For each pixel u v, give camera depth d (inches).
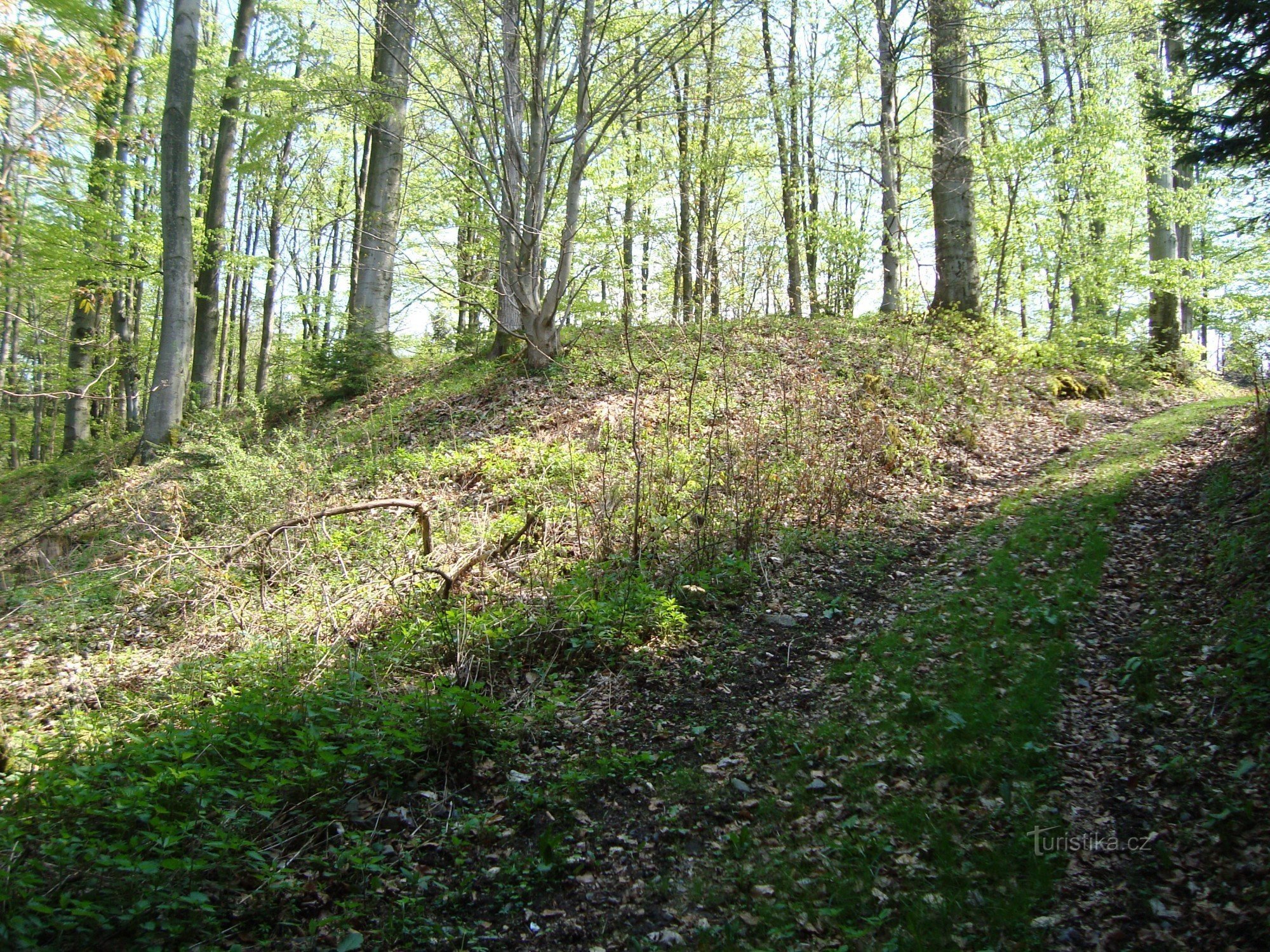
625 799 186.2
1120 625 230.8
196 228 717.3
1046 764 173.5
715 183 730.2
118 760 180.7
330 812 175.3
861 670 229.6
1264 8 277.1
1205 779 157.8
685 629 264.5
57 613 305.7
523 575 292.0
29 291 618.2
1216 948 121.1
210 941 133.8
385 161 658.8
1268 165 311.9
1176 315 720.3
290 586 305.9
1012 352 621.9
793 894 150.9
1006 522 338.3
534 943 145.7
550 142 543.2
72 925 121.7
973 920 136.6
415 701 207.5
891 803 171.0
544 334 537.3
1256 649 187.0
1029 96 747.4
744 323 568.4
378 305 665.0
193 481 450.9
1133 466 383.2
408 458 420.5
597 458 378.3
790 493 364.2
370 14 512.7
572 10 533.0
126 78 725.3
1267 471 297.4
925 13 673.6
